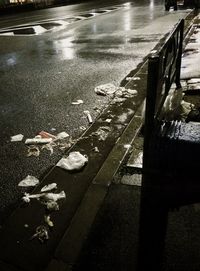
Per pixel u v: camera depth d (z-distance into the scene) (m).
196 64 6.11
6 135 4.04
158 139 1.62
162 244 1.83
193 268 1.94
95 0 35.69
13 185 2.97
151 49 8.45
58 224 2.42
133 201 2.57
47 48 9.79
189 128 1.71
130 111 4.43
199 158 1.51
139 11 19.14
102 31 12.30
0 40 11.84
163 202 1.65
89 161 3.25
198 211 2.40
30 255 2.16
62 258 2.09
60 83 6.16
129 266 1.98
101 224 2.35
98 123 4.12
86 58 8.12
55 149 3.58
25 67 7.70
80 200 2.68
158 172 1.59
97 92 5.35
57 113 4.63
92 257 2.07
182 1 20.36
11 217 2.54
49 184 2.91
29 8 26.94
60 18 18.28
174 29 3.35
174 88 4.78
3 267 2.07
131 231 2.26
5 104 5.21
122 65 7.12
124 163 3.11
